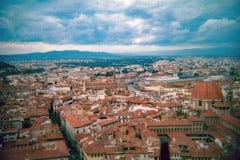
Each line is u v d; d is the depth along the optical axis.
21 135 139.12
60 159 111.31
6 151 112.88
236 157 105.94
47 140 129.88
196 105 193.75
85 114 176.62
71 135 156.00
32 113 174.75
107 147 115.94
